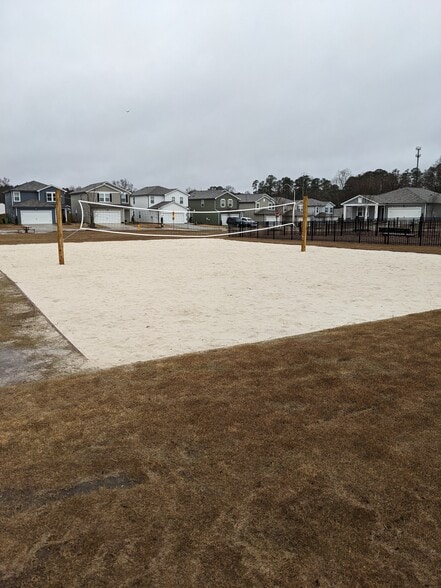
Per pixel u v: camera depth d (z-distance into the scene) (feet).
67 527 6.27
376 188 239.71
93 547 5.89
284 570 5.48
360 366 12.58
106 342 15.35
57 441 8.63
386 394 10.68
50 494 7.02
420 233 73.61
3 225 157.99
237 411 9.79
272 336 15.96
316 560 5.64
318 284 28.43
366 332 16.15
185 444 8.47
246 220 171.53
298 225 134.31
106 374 12.12
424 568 5.51
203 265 40.22
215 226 169.37
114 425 9.22
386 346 14.42
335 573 5.43
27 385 11.43
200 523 6.33
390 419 9.43
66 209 171.83
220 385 11.24
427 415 9.59
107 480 7.38
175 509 6.64
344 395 10.61
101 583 5.31
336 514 6.51
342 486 7.18
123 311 20.39
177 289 26.66
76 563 5.61
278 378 11.69
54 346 14.97
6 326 17.80
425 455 8.07
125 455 8.11
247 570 5.49
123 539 6.03
